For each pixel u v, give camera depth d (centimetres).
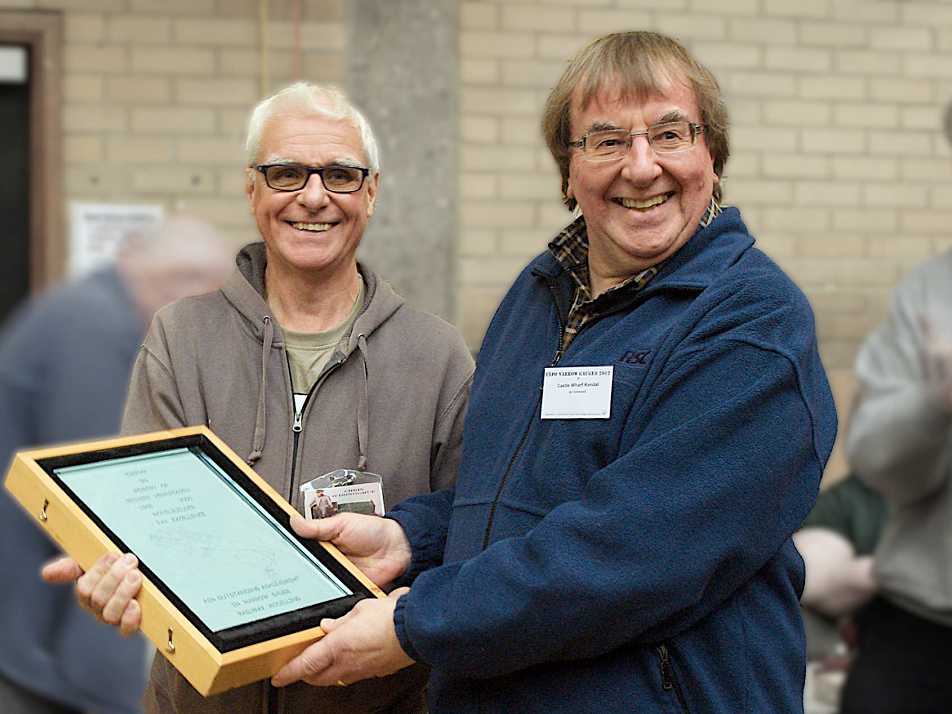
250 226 447
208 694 149
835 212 489
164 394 198
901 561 250
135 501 170
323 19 446
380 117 435
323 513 190
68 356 198
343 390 203
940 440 239
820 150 488
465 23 455
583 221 173
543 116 171
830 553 292
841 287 489
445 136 440
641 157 154
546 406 158
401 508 189
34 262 433
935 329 245
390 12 433
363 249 438
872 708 257
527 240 464
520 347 173
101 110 438
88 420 197
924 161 494
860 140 489
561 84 165
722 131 163
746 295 150
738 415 143
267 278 212
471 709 158
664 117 156
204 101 443
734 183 484
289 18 445
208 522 171
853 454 254
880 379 252
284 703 192
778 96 483
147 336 203
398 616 154
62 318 200
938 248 496
